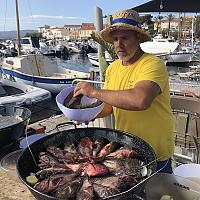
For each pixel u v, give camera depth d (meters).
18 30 19.80
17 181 1.71
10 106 2.22
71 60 36.69
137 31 1.68
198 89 6.75
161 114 1.80
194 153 2.90
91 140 1.73
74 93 1.68
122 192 1.20
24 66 14.45
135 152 1.55
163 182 1.49
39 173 1.39
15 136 1.93
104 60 3.31
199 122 2.77
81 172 1.38
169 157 1.93
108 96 1.56
